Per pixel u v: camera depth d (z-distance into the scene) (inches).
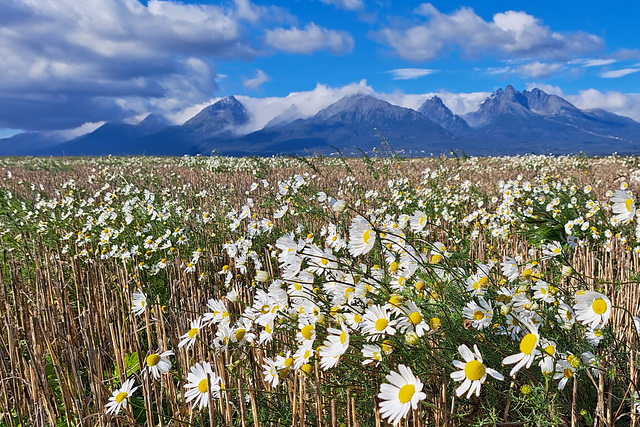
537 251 53.2
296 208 68.0
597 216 66.2
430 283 29.8
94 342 39.3
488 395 24.4
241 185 134.6
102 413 26.9
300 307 28.0
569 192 78.5
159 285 55.1
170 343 38.7
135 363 36.8
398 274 29.0
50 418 30.3
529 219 55.6
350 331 24.7
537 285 28.5
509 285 30.3
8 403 33.3
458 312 26.9
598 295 21.4
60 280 49.4
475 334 25.5
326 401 27.2
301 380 25.0
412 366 24.1
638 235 44.0
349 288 27.1
